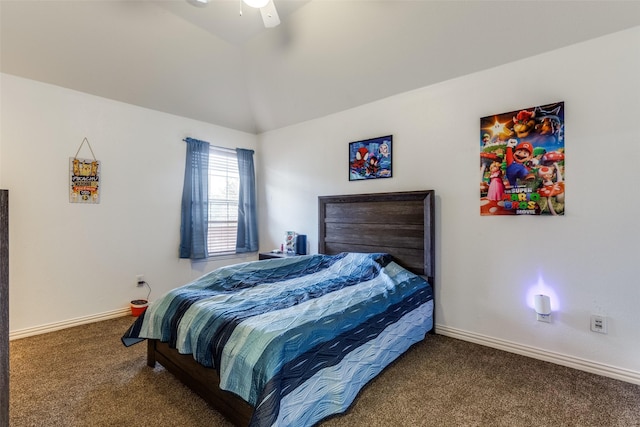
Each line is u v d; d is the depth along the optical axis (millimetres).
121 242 3336
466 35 2432
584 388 1939
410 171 3041
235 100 3998
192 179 3828
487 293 2590
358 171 3445
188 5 2645
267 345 1411
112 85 3135
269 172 4480
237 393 1416
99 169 3170
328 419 1635
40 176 2826
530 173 2373
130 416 1664
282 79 3553
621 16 1979
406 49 2705
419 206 2855
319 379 1506
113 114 3262
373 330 1919
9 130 2676
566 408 1743
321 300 1996
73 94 3000
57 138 2914
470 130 2672
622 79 2029
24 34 2490
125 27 2727
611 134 2070
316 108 3717
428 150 2916
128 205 3383
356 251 3324
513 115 2445
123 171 3342
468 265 2688
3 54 2549
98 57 2861
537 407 1751
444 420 1639
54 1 2381
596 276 2131
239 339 1520
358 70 3066
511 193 2463
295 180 4129
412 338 2395
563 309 2250
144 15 2688
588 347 2158
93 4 2486
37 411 1695
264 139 4543
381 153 3242
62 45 2660
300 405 1398
